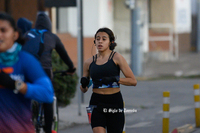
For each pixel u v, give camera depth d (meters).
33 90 8.27
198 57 60.62
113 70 13.05
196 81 43.41
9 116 8.67
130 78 13.12
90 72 13.35
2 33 8.38
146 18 61.78
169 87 39.50
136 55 47.62
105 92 12.97
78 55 24.45
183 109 28.30
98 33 13.35
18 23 15.77
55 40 15.47
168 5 66.12
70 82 21.89
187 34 67.75
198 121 21.92
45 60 14.88
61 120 23.77
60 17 52.84
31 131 8.98
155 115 26.38
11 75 8.52
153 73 49.38
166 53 58.22
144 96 34.66
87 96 34.44
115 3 65.31
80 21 24.69
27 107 8.88
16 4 40.16
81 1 25.23
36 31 15.11
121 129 13.07
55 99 16.11
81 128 22.14
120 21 65.06
